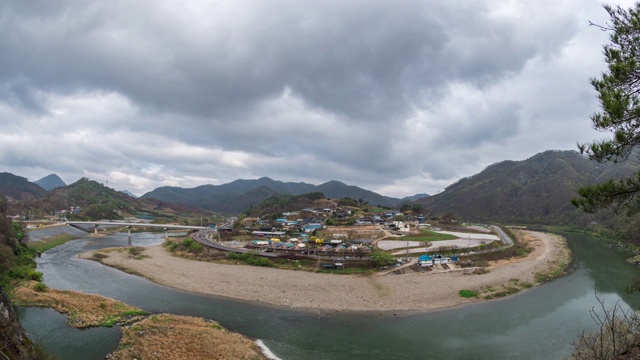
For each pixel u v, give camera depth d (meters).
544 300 56.50
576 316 49.19
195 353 35.16
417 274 69.75
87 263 85.12
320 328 45.16
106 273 74.06
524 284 64.88
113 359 33.84
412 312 51.19
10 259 62.69
